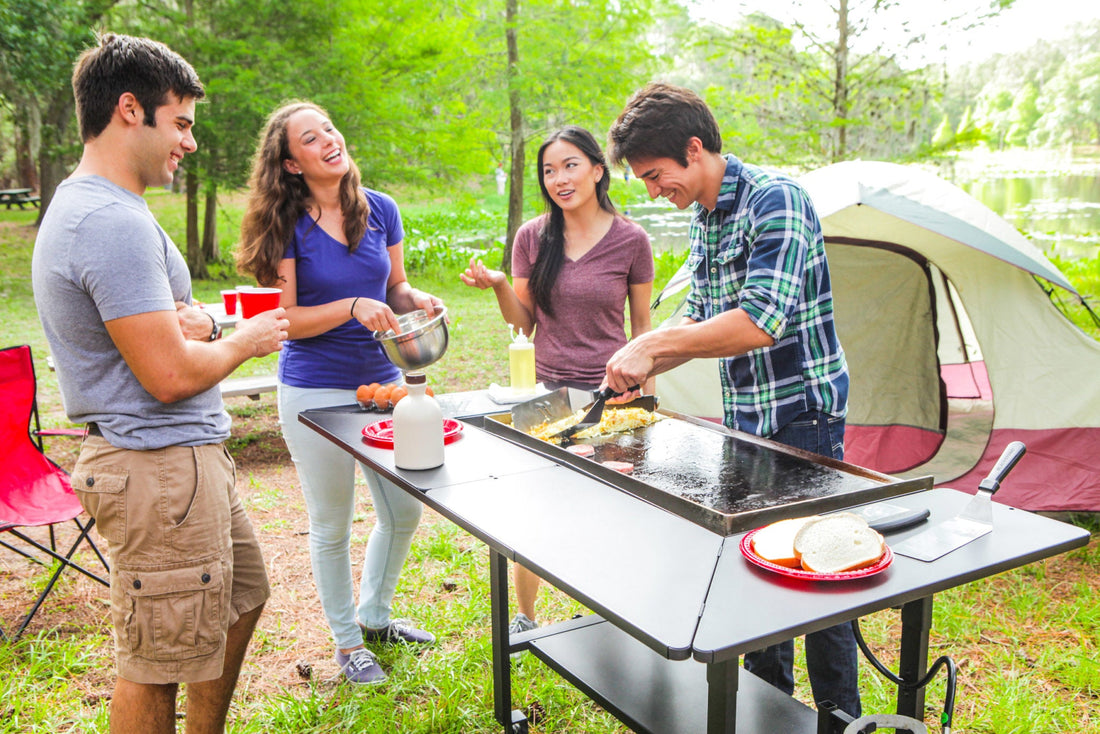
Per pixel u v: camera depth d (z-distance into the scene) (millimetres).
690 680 2043
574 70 11328
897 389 5105
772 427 2156
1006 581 3402
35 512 3008
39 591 3340
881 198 4004
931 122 10758
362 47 11070
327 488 2598
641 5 11383
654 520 1661
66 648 2863
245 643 2092
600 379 2918
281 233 2510
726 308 2184
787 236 1924
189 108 1817
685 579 1381
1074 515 3941
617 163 2121
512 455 2141
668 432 2254
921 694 1718
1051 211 18047
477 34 12055
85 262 1652
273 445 5418
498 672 2299
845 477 1841
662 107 1990
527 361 2699
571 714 2525
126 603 1804
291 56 10820
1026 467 3916
